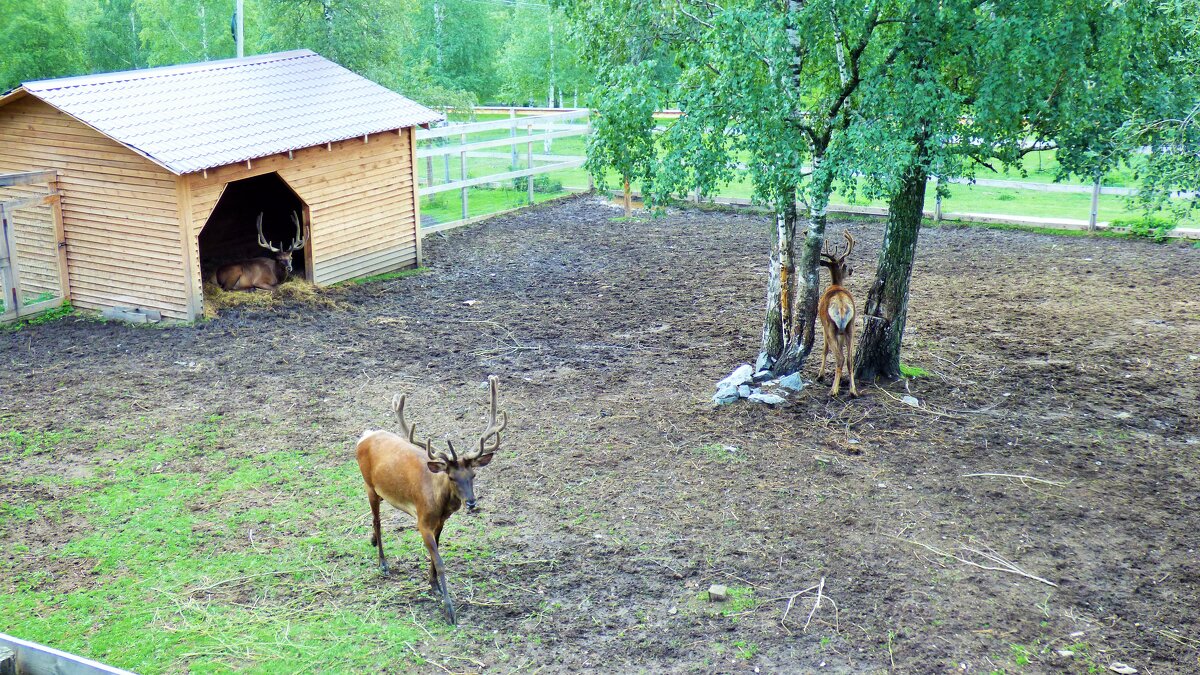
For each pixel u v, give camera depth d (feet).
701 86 37.63
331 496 34.01
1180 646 25.38
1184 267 64.23
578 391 44.04
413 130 66.64
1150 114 36.19
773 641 25.71
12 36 121.29
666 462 36.60
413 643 25.68
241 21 81.87
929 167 36.68
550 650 25.39
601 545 30.68
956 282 61.87
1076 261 66.64
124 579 28.68
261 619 26.71
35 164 56.29
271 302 57.62
